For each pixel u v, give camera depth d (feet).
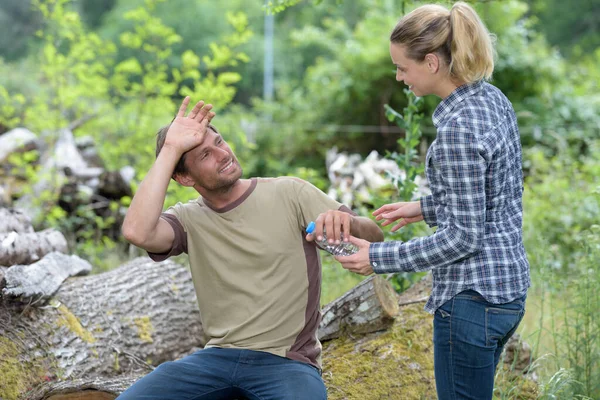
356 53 43.14
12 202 24.34
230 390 9.09
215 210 9.28
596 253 14.21
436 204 8.48
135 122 27.32
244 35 23.79
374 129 41.83
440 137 8.02
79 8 92.94
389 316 12.65
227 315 9.27
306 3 90.63
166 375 9.02
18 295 12.37
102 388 10.63
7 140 25.96
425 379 12.34
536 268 18.53
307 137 43.65
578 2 80.53
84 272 14.75
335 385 11.65
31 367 11.92
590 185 24.44
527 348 13.43
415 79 8.39
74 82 27.96
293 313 9.16
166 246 9.23
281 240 9.13
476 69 8.13
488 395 8.55
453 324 8.38
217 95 23.72
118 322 13.69
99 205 23.54
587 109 39.45
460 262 8.32
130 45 26.13
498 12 42.37
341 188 26.86
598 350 13.03
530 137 37.58
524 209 24.48
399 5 17.12
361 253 8.52
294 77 86.43
